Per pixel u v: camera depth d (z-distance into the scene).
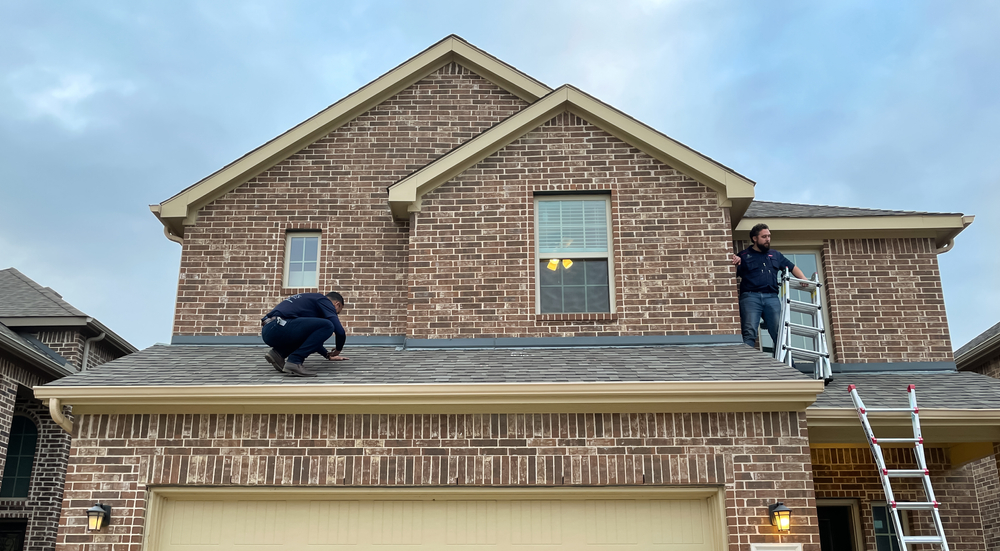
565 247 10.91
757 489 8.21
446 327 10.46
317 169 11.99
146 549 8.23
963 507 10.62
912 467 10.75
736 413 8.45
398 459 8.42
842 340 11.29
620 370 8.84
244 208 11.72
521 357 9.66
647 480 8.29
